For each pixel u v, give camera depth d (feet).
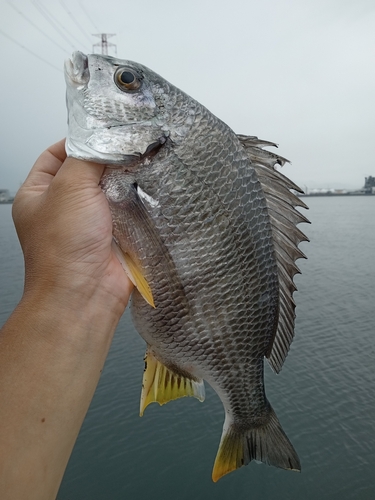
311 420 3.51
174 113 0.91
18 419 0.58
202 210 0.92
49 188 0.79
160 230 0.90
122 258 0.87
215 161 0.93
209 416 3.72
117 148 0.86
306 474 3.01
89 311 0.74
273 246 1.06
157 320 0.95
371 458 3.08
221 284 0.96
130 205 0.89
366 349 4.59
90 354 0.71
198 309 0.95
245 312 1.01
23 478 0.55
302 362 4.41
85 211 0.78
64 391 0.64
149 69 0.93
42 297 0.71
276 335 1.11
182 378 1.07
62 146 1.00
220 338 0.99
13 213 0.85
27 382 0.61
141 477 3.00
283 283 1.09
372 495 2.78
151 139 0.89
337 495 2.81
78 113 0.87
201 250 0.93
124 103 0.88
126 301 0.84
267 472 3.11
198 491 2.89
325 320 5.55
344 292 6.88
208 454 3.22
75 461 3.17
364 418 3.48
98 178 0.86
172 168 0.90
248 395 1.10
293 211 1.06
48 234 0.76
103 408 3.75
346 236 14.49
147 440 3.40
